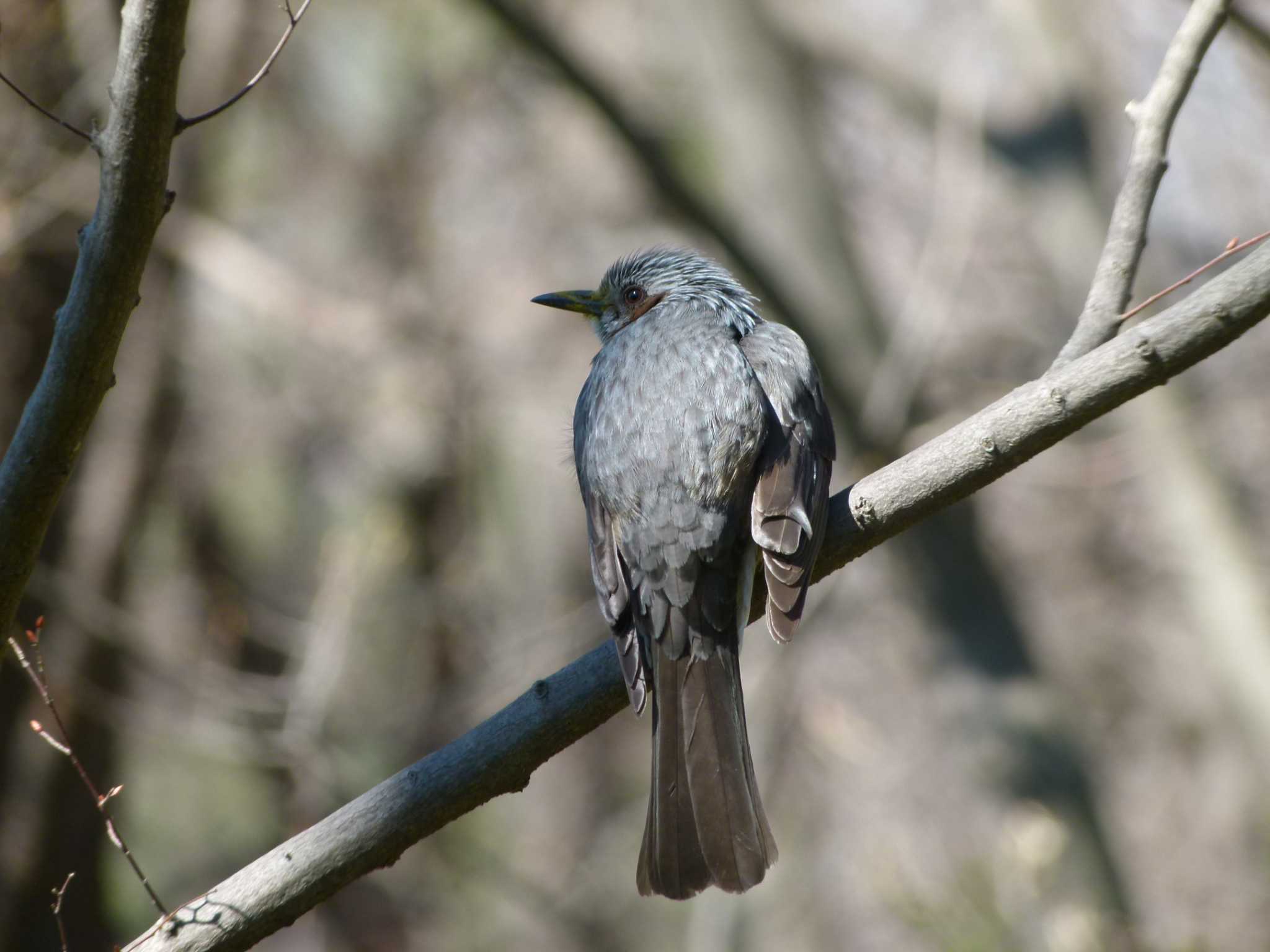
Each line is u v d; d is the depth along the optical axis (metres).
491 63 18.25
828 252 14.35
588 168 18.52
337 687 15.23
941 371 15.82
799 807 14.84
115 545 13.37
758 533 5.75
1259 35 9.55
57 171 12.26
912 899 9.37
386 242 18.03
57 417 4.86
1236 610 12.73
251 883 5.22
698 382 6.16
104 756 12.88
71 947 12.45
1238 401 15.63
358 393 16.86
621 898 16.77
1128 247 5.65
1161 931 12.73
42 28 12.23
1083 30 14.14
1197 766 17.44
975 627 13.79
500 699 14.59
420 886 17.34
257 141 17.94
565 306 7.84
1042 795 12.85
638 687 5.29
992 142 13.89
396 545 14.81
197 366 16.08
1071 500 18.30
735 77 15.31
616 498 6.07
